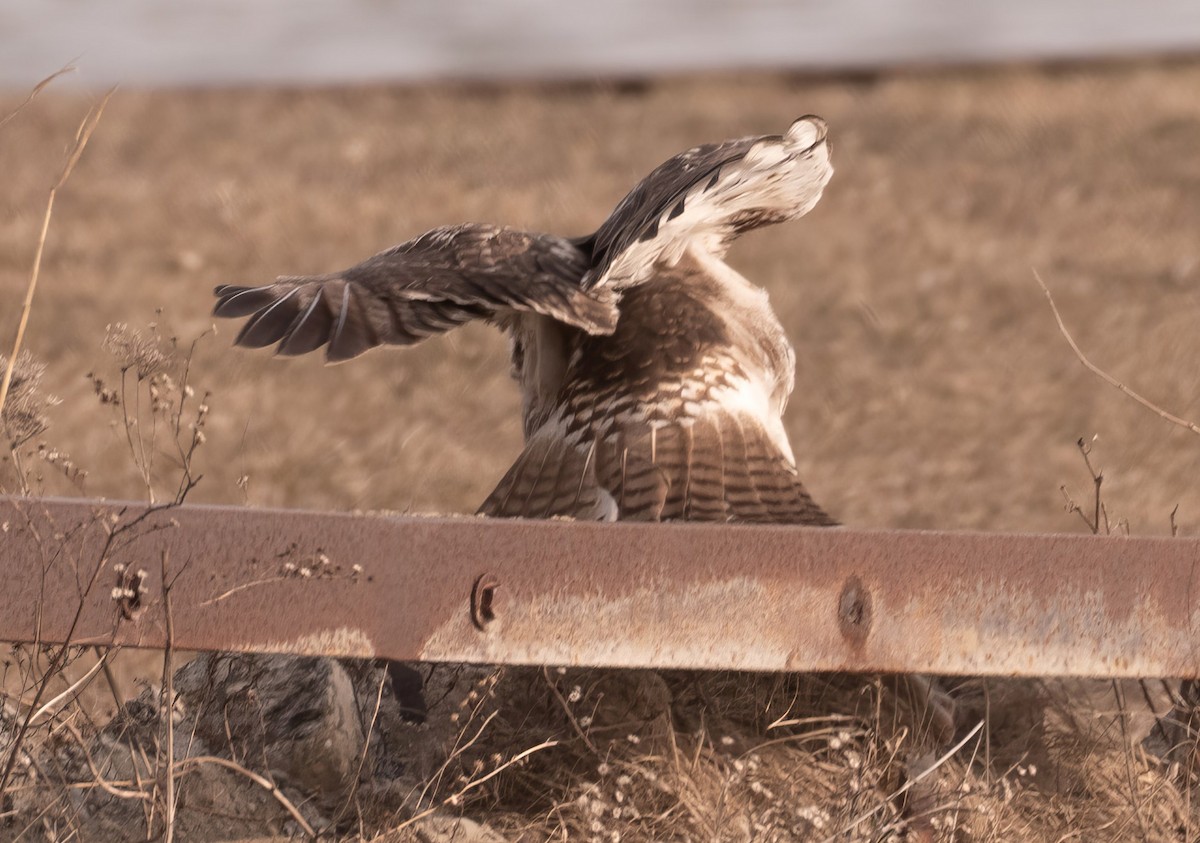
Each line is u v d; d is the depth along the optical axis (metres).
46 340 20.58
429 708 8.37
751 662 6.66
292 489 14.85
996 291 24.08
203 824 7.37
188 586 6.59
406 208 30.20
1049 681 8.82
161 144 35.50
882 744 7.84
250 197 30.58
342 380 19.44
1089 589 6.73
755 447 7.99
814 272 25.39
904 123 36.38
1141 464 15.95
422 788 7.88
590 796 7.66
